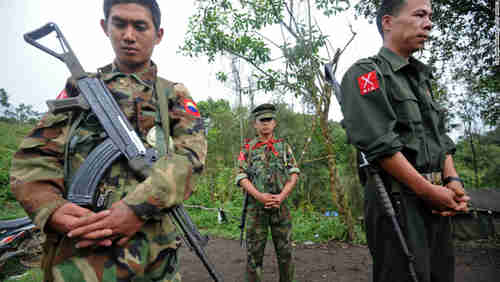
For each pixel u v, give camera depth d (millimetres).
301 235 5219
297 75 4992
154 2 1347
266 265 3906
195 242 1202
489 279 3176
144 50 1340
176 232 1289
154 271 1168
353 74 1488
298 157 7051
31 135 1146
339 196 5035
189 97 1480
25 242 3527
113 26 1301
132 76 1328
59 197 1072
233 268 3885
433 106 1550
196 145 1347
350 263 3836
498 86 5289
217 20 5371
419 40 1485
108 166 1132
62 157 1178
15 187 1049
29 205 1029
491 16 4934
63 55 1251
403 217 1311
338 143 6758
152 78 1394
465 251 4289
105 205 1122
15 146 12891
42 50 1249
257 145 2938
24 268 3467
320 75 4852
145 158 1188
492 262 3717
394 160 1292
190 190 1214
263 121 2916
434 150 1391
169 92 1405
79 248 1075
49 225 1035
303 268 3688
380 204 1391
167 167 1128
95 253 1070
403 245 1236
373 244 1448
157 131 1284
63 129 1209
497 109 5910
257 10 5047
